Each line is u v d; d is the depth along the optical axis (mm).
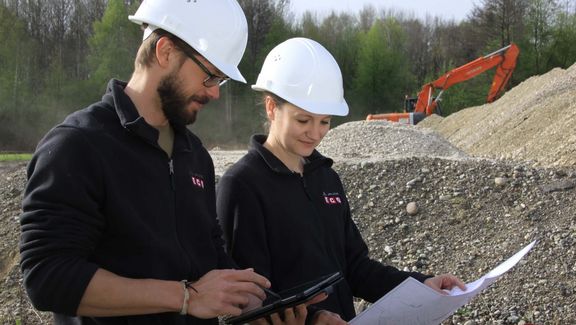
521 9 41656
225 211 2615
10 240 6234
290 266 2600
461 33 49062
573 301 4574
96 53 35281
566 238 5297
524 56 40312
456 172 6609
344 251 2816
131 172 1977
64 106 34406
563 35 39781
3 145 33219
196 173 2256
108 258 1945
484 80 38781
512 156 11945
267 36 39094
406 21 55312
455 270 5234
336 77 2719
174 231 2062
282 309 1989
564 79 16875
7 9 35250
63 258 1774
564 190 6055
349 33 45750
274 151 2748
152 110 2098
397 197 6324
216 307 1852
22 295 5133
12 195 7105
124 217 1934
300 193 2707
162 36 2023
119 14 34281
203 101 2111
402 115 23578
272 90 2674
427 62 52656
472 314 4578
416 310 2230
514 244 5395
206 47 2047
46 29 38219
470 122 20641
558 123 12156
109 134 1968
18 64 34719
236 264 2432
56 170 1826
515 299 4684
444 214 5980
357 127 14195
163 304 1835
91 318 1978
